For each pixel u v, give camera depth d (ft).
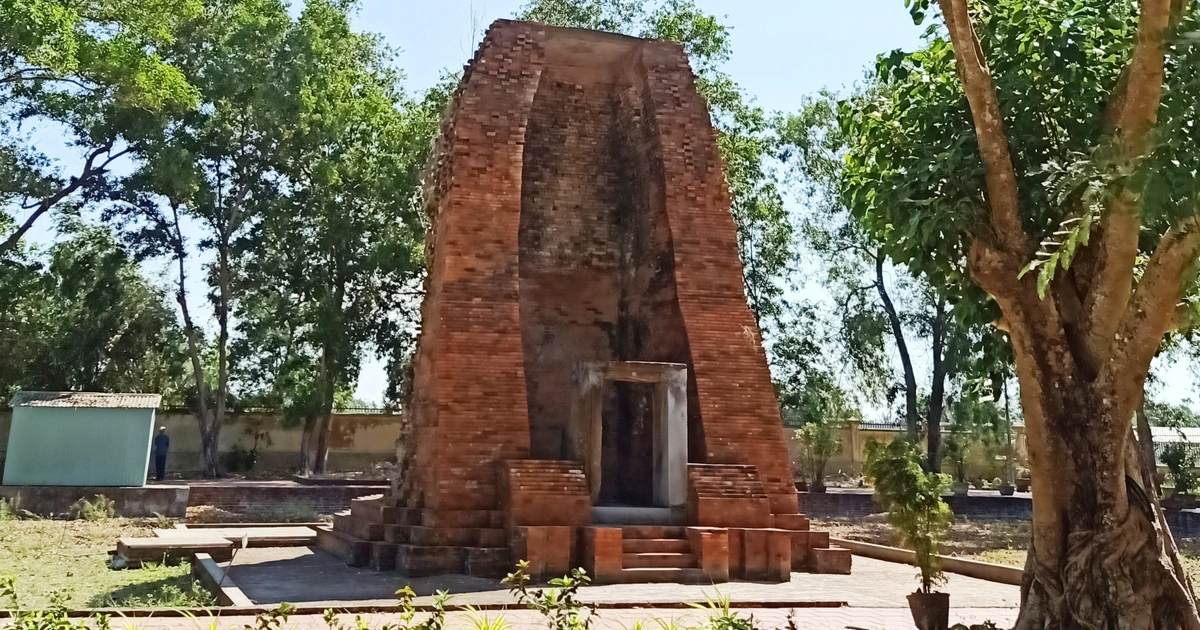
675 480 43.04
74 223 111.45
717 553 39.68
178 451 119.75
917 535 27.43
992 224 26.17
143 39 84.02
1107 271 24.73
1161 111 23.72
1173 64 23.32
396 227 109.70
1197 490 103.40
